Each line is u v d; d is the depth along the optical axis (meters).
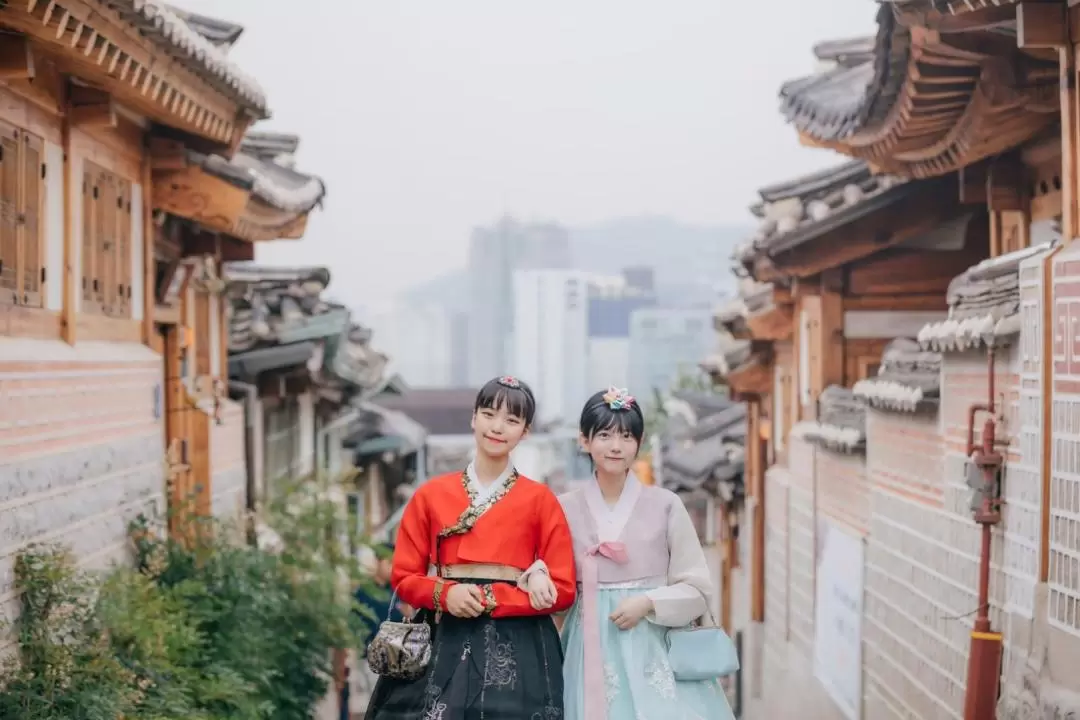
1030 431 6.71
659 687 5.39
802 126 10.71
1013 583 7.01
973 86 7.96
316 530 11.98
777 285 14.22
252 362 14.12
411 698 5.27
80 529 7.68
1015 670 6.83
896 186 12.11
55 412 7.32
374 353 19.66
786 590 14.66
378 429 22.55
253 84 9.21
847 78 10.99
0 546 6.35
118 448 8.52
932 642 8.71
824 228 12.29
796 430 14.05
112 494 8.36
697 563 5.59
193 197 9.80
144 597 8.06
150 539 9.02
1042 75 7.51
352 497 21.11
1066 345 6.25
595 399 5.62
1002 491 7.24
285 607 10.76
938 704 8.55
